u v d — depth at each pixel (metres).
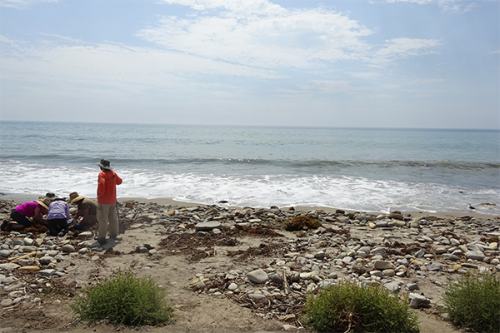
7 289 4.83
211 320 4.21
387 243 7.73
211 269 5.95
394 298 4.04
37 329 3.84
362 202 13.78
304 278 5.55
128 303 4.09
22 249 6.56
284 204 13.12
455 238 8.41
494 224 10.45
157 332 3.87
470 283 4.46
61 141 44.72
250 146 43.94
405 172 22.38
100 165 7.34
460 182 18.97
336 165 24.89
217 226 8.55
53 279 5.30
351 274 5.82
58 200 8.17
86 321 4.05
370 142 59.41
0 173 18.62
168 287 5.20
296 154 34.25
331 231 8.84
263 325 4.11
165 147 39.44
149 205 11.82
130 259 6.38
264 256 6.70
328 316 3.94
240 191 15.30
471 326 4.07
